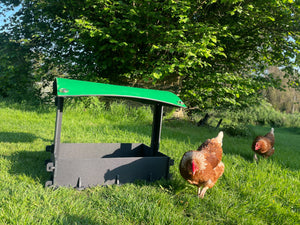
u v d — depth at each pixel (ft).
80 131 24.16
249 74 42.11
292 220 9.95
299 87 40.52
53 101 35.70
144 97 11.85
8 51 37.99
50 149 13.76
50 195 9.62
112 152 14.96
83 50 36.96
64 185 10.75
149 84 39.63
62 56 37.42
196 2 31.22
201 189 12.10
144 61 33.65
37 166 13.26
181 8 26.89
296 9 33.50
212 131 36.32
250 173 15.06
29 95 37.88
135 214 8.93
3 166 12.44
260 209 10.71
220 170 11.70
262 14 32.96
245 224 9.31
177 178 13.23
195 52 26.78
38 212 8.21
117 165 11.82
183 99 39.04
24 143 17.88
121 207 9.45
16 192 9.46
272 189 13.16
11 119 26.66
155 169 12.72
